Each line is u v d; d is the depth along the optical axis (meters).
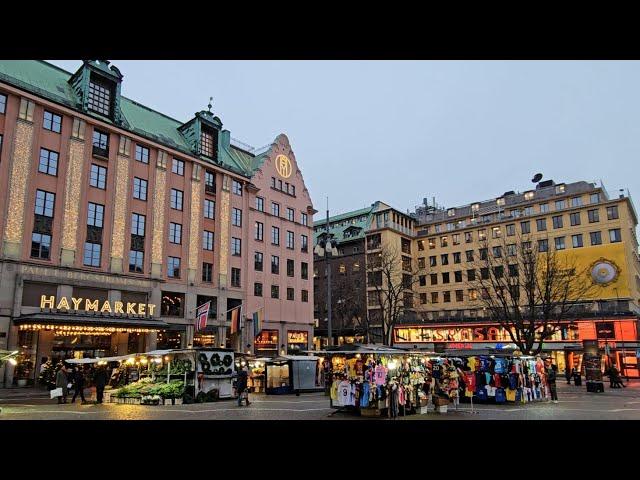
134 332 38.28
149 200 40.91
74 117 36.56
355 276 74.88
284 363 30.86
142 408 21.56
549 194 72.00
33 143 34.06
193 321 42.06
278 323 50.75
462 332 63.22
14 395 28.00
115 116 39.53
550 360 27.84
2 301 31.02
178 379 25.50
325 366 32.06
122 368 30.30
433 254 78.69
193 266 43.19
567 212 66.56
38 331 32.81
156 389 23.95
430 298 77.62
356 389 18.20
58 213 34.66
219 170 47.19
